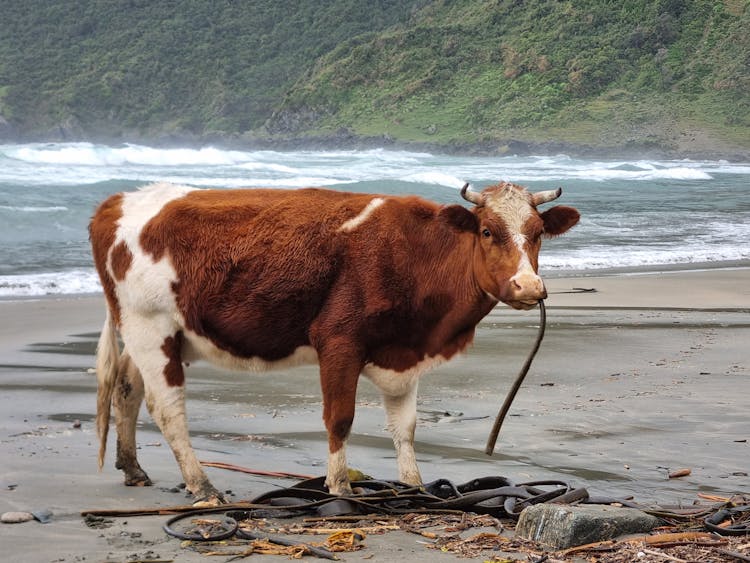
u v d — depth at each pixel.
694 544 5.38
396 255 6.48
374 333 6.45
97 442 7.91
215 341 6.66
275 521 6.06
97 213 6.96
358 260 6.45
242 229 6.60
